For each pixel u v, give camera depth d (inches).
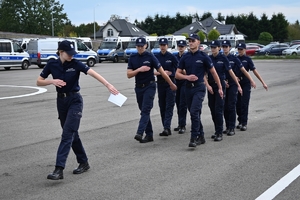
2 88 697.6
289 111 445.7
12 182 224.7
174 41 1488.7
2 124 391.9
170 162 259.1
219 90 300.8
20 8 3154.5
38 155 280.8
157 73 339.0
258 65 1288.1
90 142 315.9
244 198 195.6
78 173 237.9
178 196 199.3
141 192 205.8
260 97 562.3
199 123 297.0
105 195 202.5
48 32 3196.4
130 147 300.2
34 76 952.3
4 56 1171.9
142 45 301.4
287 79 828.0
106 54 1633.9
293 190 206.5
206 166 249.0
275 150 285.3
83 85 742.5
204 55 291.0
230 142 312.7
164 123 339.6
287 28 3801.7
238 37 1515.7
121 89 671.1
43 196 202.8
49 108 486.0
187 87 294.4
